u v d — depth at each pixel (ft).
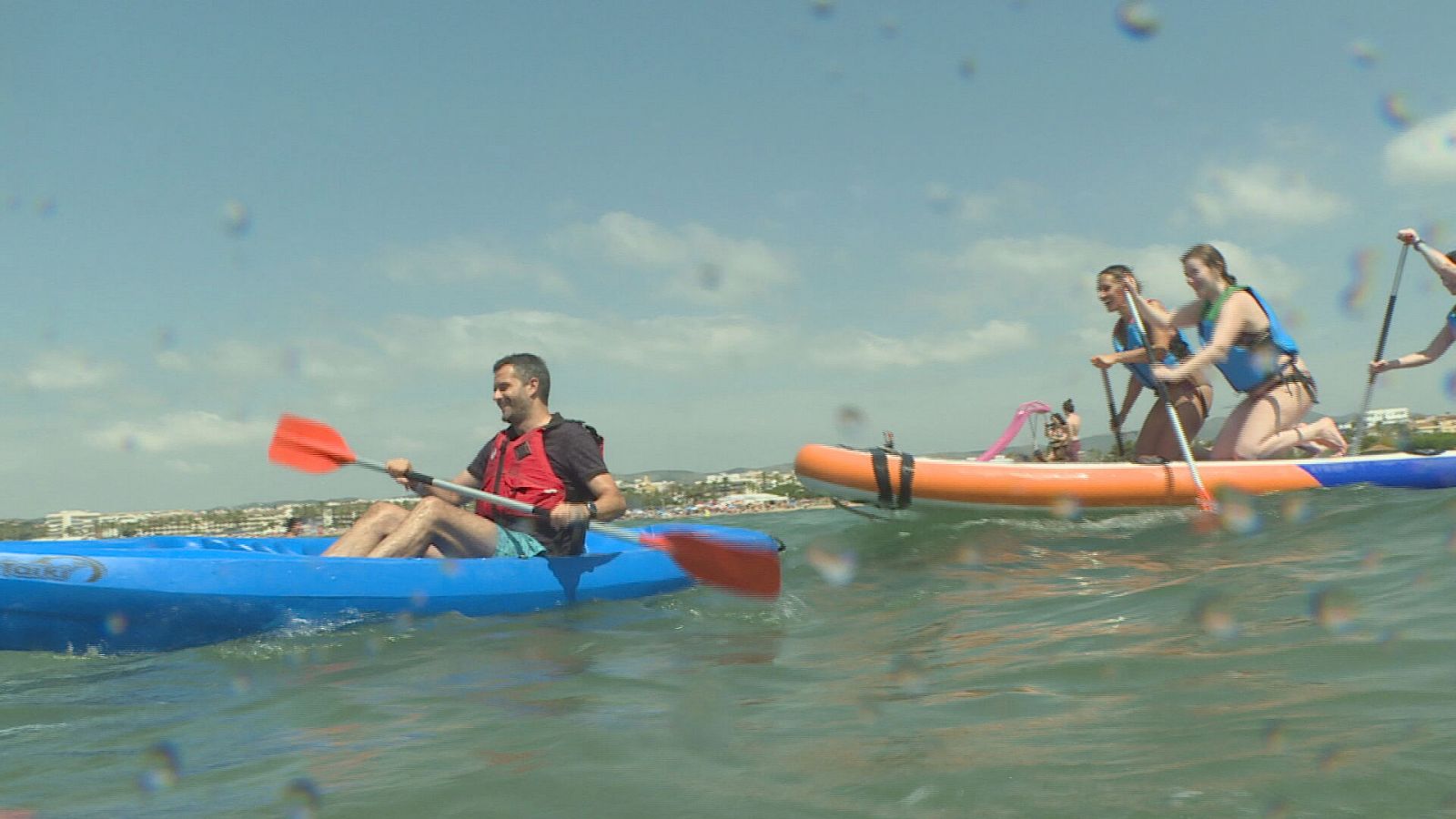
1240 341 17.65
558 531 12.50
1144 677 6.43
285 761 5.66
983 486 17.35
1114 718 5.55
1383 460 17.22
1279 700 5.62
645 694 6.99
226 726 6.65
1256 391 17.89
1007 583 11.53
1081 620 8.73
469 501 13.23
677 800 4.59
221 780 5.35
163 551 11.61
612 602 11.97
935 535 16.71
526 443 12.42
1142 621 8.34
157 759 5.85
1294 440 17.92
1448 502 13.70
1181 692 5.98
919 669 7.30
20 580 9.29
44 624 9.41
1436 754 4.52
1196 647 7.11
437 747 5.74
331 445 12.05
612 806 4.54
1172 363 18.89
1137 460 19.10
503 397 12.43
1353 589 8.71
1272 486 17.08
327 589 10.41
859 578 13.01
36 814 4.91
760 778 4.86
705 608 11.27
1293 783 4.32
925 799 4.44
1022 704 6.02
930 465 17.69
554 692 7.23
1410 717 5.10
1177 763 4.67
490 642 9.57
